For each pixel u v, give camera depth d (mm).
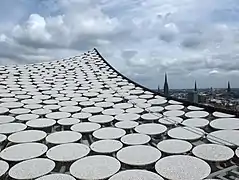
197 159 8242
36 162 8266
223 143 9422
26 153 8938
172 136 10328
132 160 8289
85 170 7691
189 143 9602
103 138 10430
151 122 12781
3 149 9477
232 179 7387
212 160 8117
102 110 15047
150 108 15289
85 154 8852
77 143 9875
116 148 9352
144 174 7414
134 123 12328
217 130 10852
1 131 11219
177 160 8211
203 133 10602
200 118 12695
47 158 8594
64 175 7473
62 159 8438
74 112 14727
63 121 12836
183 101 16391
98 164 8102
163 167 7762
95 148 9367
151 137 10773
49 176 7395
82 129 11531
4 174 7578
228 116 12594
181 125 11844
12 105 16047
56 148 9383
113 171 7617
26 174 7492
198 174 7301
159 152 8914
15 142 9992
